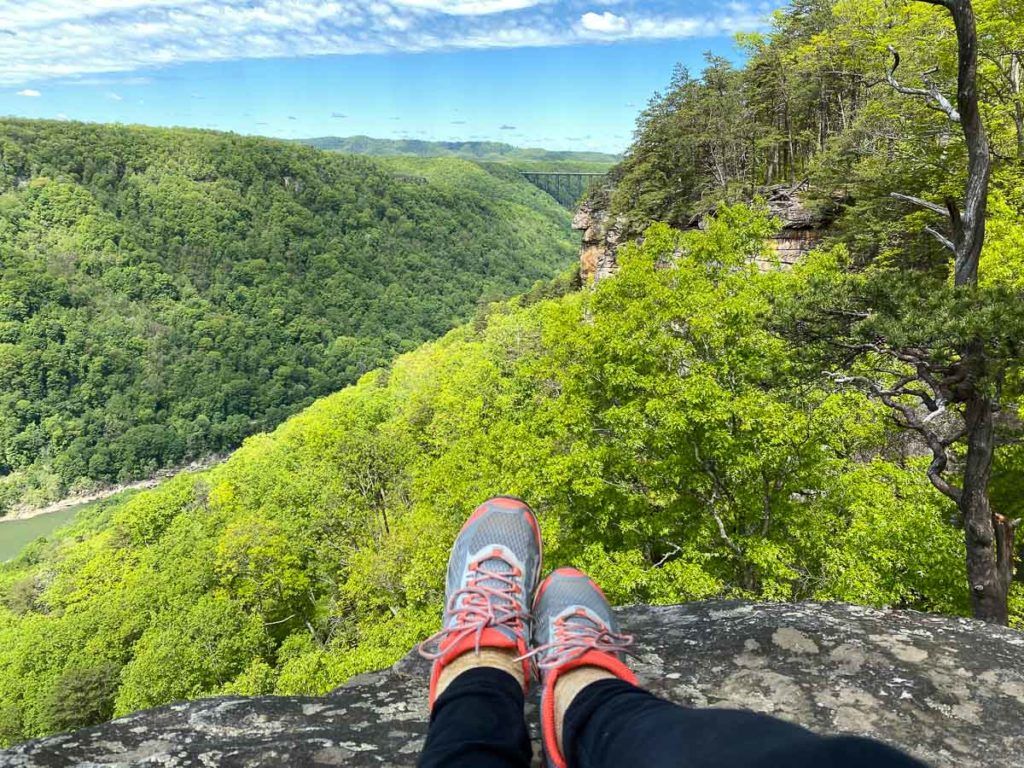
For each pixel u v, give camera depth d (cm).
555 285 9719
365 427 3275
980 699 204
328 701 223
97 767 175
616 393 1573
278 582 2820
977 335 670
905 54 2053
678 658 234
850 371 892
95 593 3625
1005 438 859
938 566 1057
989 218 1332
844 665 224
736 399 1210
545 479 1518
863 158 2781
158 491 4766
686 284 1521
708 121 4706
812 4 4300
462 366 4275
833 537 1219
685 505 1448
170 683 2125
